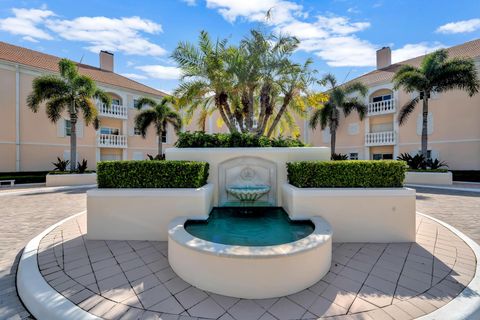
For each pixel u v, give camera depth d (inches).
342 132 1062.4
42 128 836.6
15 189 618.2
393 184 228.5
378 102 942.4
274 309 123.5
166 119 972.6
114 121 1041.5
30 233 257.1
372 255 188.2
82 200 459.8
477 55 755.4
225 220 241.1
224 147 321.4
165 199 222.5
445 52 681.0
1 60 754.8
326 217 221.8
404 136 884.6
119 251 195.3
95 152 955.3
